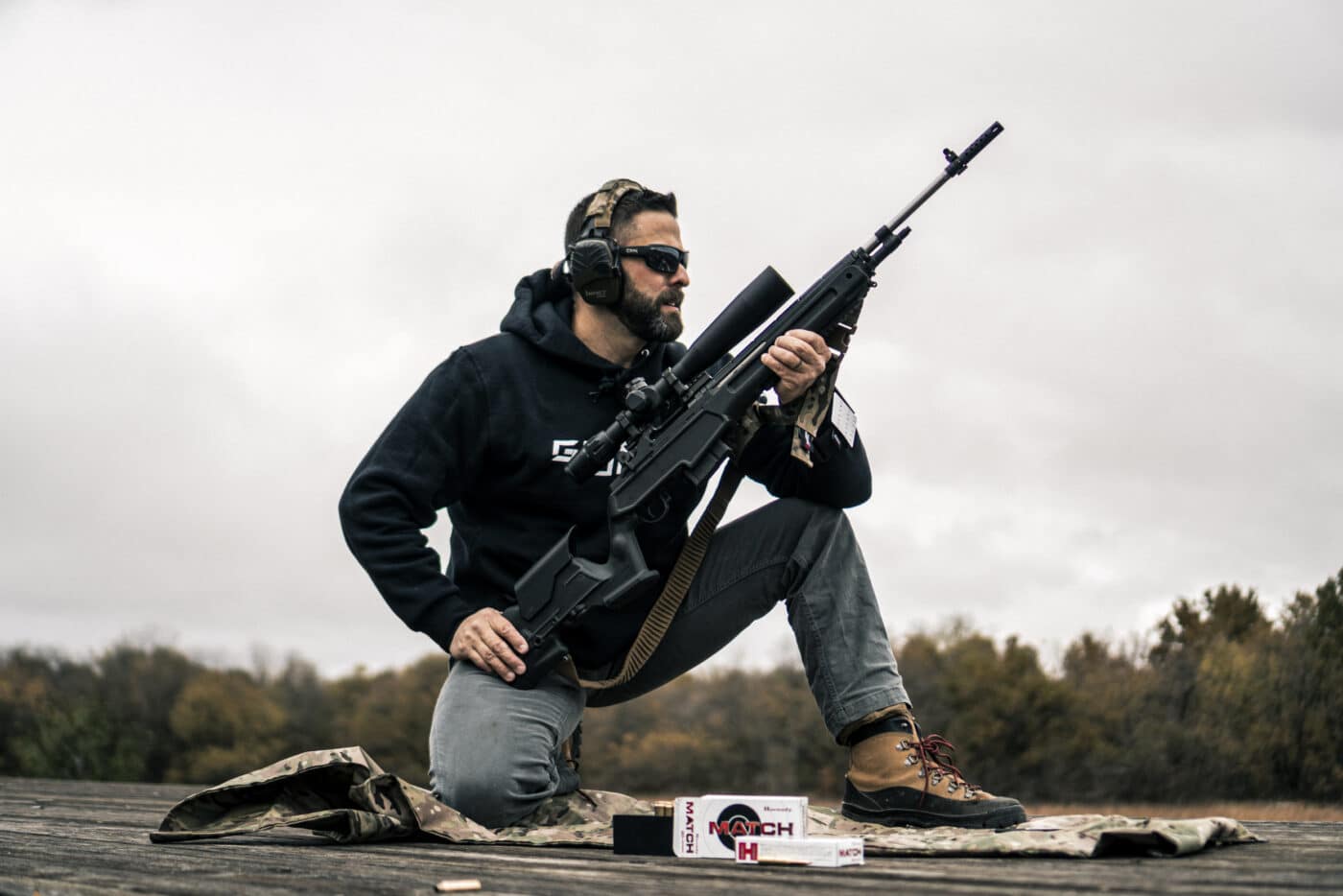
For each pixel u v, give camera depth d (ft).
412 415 11.84
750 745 183.42
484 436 11.87
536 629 11.44
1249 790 140.87
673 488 11.89
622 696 12.30
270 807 10.87
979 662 179.52
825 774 184.34
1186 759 149.59
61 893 7.40
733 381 11.48
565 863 8.64
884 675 10.98
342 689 194.90
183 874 8.03
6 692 164.45
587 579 11.44
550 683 11.58
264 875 7.95
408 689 191.72
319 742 191.83
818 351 11.25
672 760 184.96
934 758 10.62
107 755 158.92
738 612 11.87
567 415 11.98
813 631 11.29
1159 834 8.29
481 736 11.21
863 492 11.81
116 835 11.37
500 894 6.89
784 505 11.87
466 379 11.86
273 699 194.08
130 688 180.96
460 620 11.53
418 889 7.15
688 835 9.07
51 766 155.43
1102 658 171.63
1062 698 169.48
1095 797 160.25
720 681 190.08
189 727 179.22
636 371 12.39
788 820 8.87
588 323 12.28
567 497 11.89
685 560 11.75
